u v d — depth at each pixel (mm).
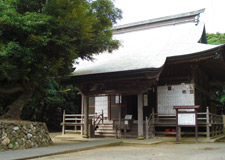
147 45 18359
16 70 9617
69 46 10477
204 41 21594
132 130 16188
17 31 9523
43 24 9492
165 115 16062
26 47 9586
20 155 7500
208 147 10930
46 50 10492
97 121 18531
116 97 18469
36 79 11070
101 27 11891
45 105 22312
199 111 16828
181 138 14570
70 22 9930
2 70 9008
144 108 17234
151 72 12523
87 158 7617
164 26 22859
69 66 12633
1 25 9094
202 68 18656
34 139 9922
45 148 9406
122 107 18156
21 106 11117
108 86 14914
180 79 15992
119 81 14445
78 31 10453
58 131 24703
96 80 14602
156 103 16719
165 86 16453
